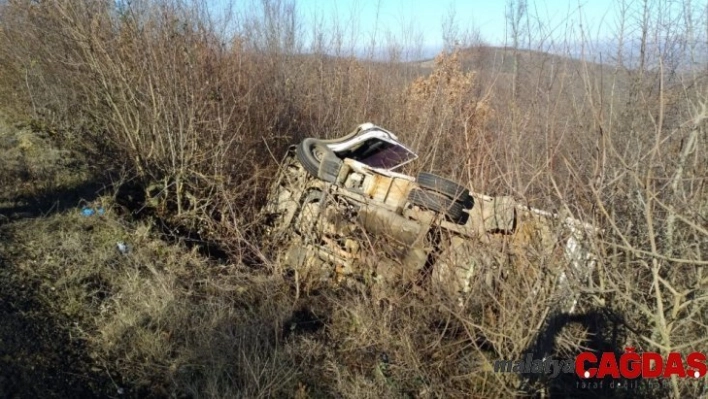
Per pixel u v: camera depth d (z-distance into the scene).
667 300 2.86
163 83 4.94
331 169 4.41
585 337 3.24
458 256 3.34
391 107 7.43
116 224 4.82
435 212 3.63
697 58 2.81
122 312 3.57
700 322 2.58
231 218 5.00
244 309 3.83
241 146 5.36
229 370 3.15
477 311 3.18
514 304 2.90
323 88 7.20
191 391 2.97
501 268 2.89
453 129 5.49
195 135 4.96
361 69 7.71
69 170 5.96
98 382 3.04
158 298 3.76
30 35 6.51
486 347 3.33
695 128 2.59
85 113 6.14
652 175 2.73
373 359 3.40
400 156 5.21
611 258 2.83
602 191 2.86
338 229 4.16
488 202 3.37
